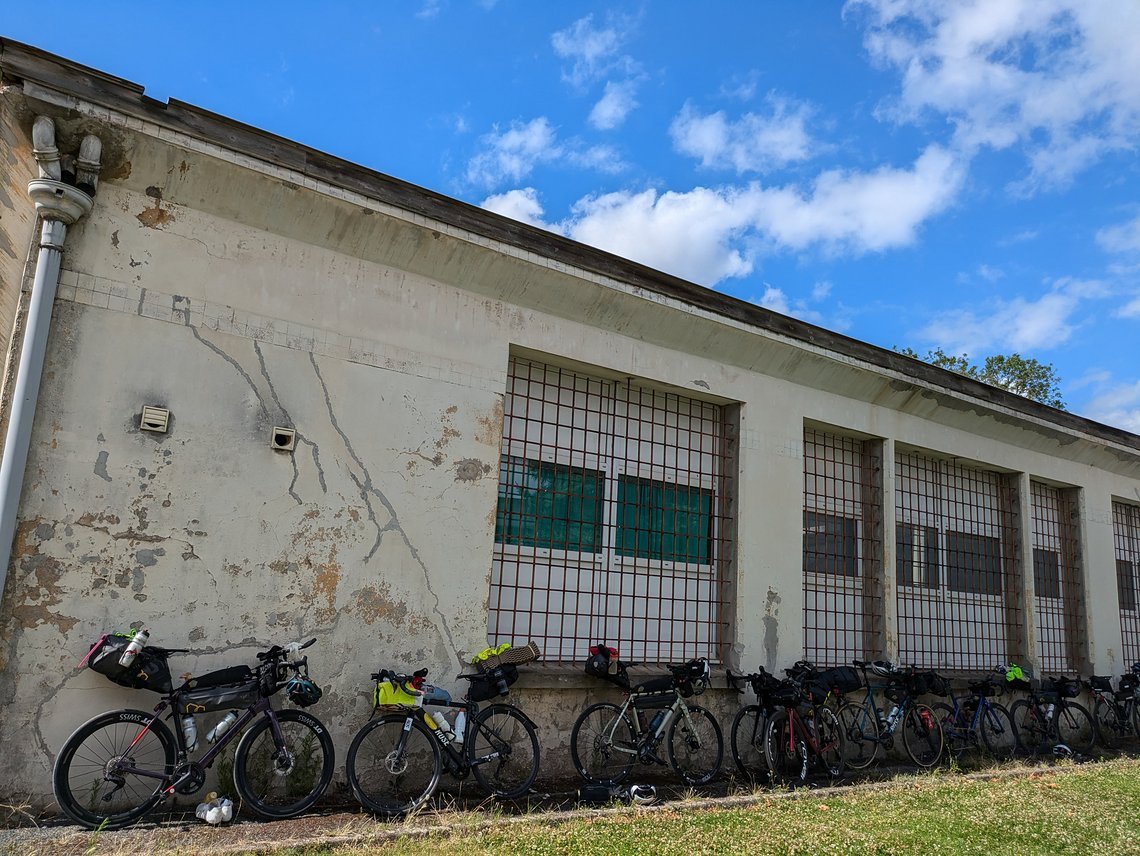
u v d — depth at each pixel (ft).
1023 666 36.68
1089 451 41.11
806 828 17.53
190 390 18.25
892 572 31.50
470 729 20.18
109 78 17.06
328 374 20.02
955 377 34.14
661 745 24.22
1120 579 44.50
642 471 26.32
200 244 18.81
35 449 16.47
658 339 26.11
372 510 20.16
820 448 31.86
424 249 21.34
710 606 27.09
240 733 17.99
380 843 15.65
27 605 16.10
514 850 15.30
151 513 17.51
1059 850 17.16
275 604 18.66
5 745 15.71
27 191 17.13
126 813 16.08
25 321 16.72
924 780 24.39
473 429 22.00
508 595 22.85
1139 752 35.83
